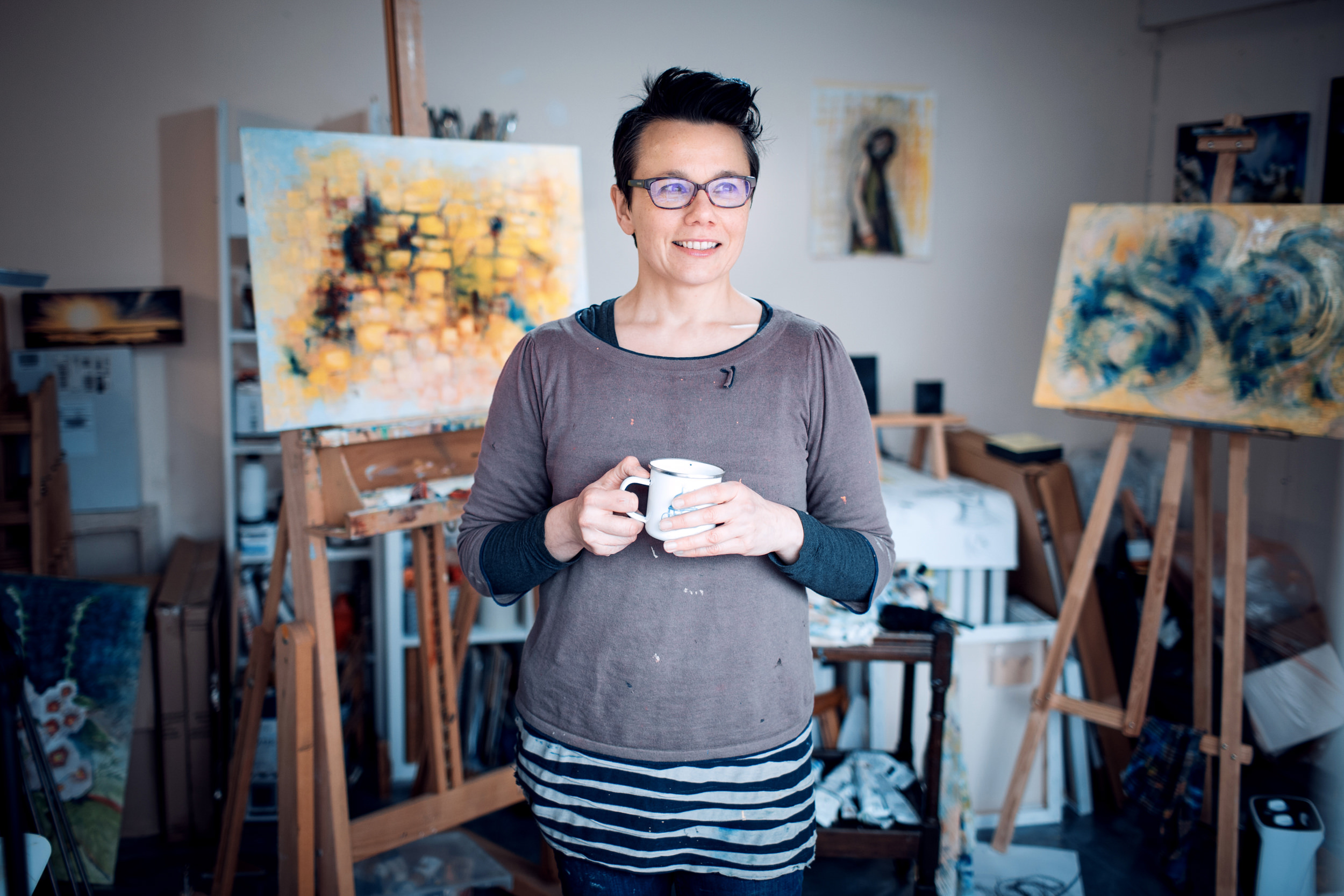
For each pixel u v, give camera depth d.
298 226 1.58
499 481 1.14
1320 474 2.61
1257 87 2.88
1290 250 1.95
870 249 3.07
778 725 1.06
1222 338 2.02
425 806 1.80
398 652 2.54
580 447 1.06
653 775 1.03
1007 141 3.12
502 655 2.64
